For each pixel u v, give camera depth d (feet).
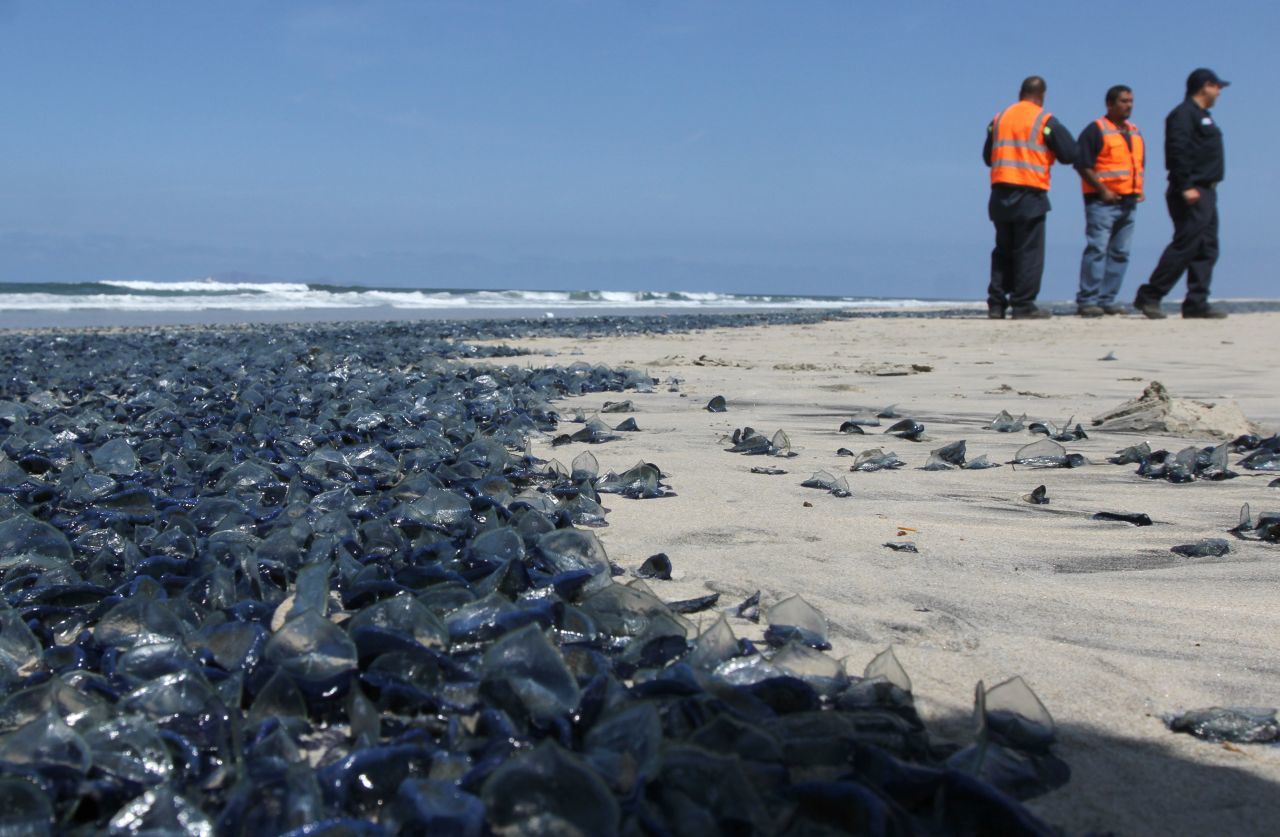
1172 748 5.74
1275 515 10.10
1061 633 7.43
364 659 5.91
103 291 97.50
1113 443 15.34
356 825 4.15
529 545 8.31
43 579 7.75
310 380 22.07
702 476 12.76
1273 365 27.68
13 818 4.37
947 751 5.47
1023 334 39.42
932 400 20.52
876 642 7.20
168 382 21.30
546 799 4.23
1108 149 45.09
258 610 6.96
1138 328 40.78
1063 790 5.25
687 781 4.50
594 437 15.43
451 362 27.02
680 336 42.75
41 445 13.48
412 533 9.05
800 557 9.19
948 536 10.01
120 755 4.84
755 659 5.87
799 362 29.43
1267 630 7.49
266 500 10.71
